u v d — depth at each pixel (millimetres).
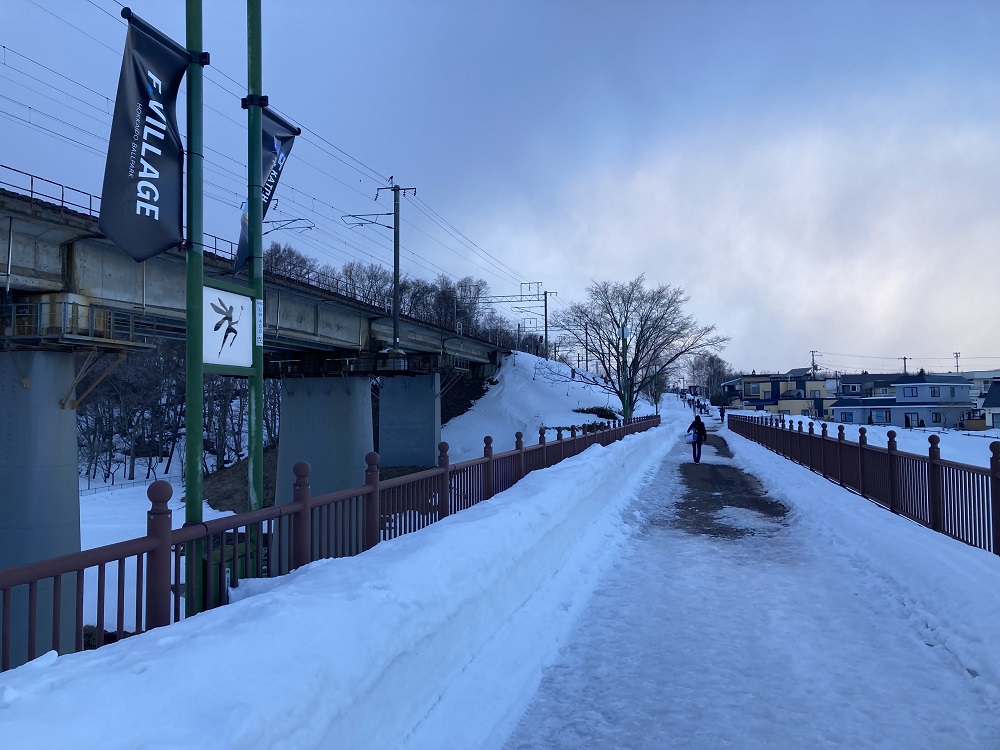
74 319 19312
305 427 36375
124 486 55969
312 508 5637
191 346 5469
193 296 5531
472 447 51906
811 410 102375
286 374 36656
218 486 47031
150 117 5457
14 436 18781
